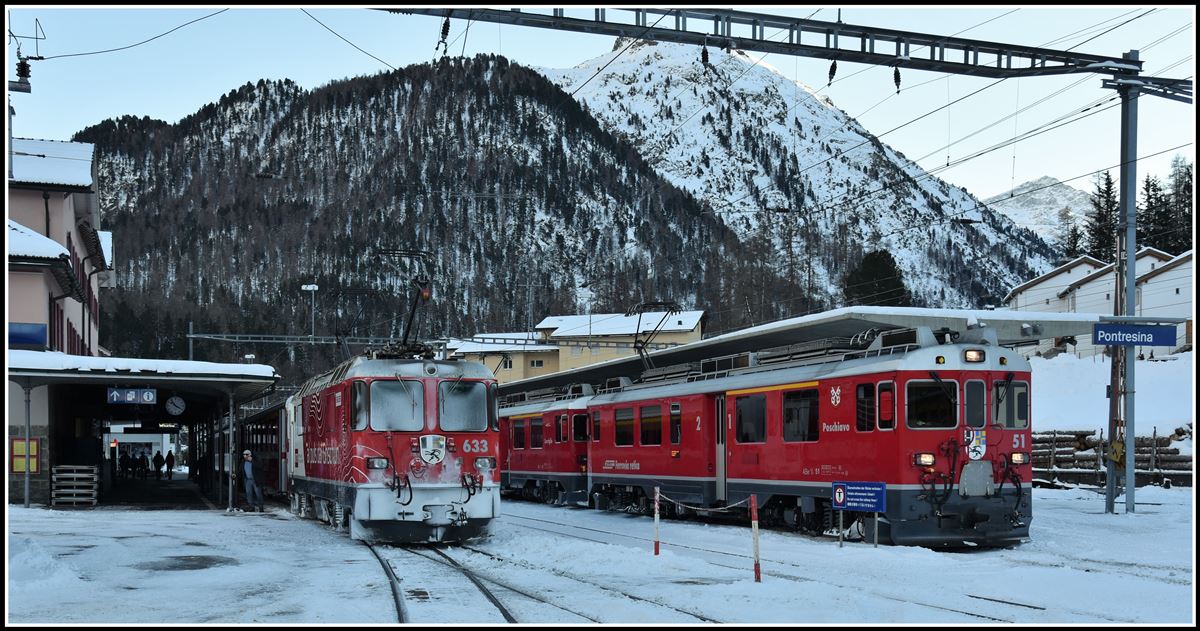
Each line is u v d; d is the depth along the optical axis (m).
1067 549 16.20
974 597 11.50
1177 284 62.91
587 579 13.30
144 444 86.06
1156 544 16.91
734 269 93.69
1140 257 69.31
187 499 36.16
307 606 10.91
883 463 16.73
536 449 32.06
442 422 18.38
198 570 14.07
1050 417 50.84
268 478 35.75
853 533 17.56
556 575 13.78
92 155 41.75
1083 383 55.34
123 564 14.72
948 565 14.34
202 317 129.62
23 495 27.94
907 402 16.62
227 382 27.59
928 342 16.97
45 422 28.28
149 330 114.19
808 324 21.23
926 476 16.42
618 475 26.25
